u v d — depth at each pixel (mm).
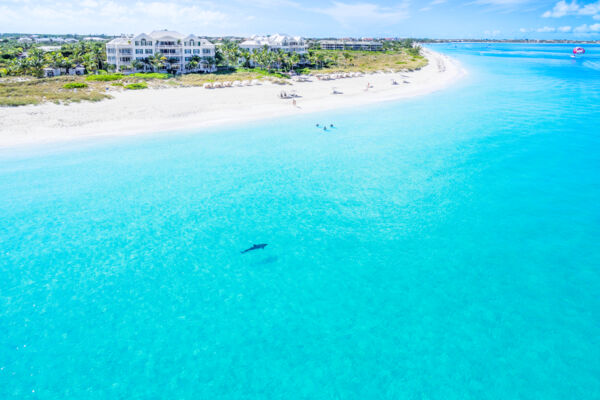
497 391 14547
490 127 51156
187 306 19094
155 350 16469
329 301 19438
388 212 28375
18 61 81562
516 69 134625
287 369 15562
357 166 37062
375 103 66938
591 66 153000
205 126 49969
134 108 54344
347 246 24203
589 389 14664
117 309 18859
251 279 21156
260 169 36188
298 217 27719
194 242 24625
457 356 16078
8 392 14516
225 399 14336
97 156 38719
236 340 17000
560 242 24438
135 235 25359
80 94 58125
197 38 99438
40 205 28922
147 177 34188
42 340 16953
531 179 33969
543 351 16297
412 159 38875
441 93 78125
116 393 14578
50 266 22109
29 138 42000
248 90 71688
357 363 15789
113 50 93375
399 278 21156
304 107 62062
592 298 19562
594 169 36219
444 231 25797
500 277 21172
